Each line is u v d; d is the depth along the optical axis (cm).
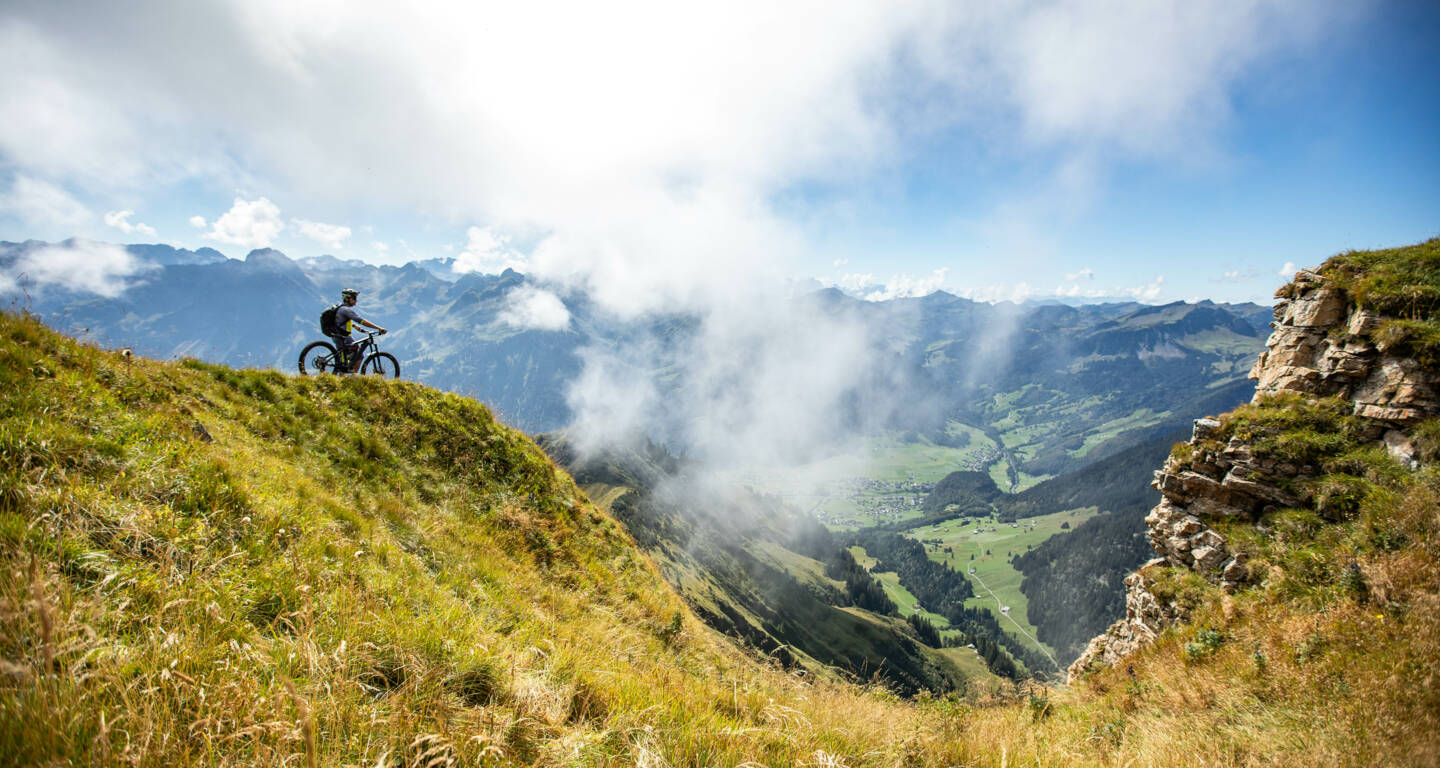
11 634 356
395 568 820
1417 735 723
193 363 1312
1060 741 1011
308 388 1509
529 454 1912
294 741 367
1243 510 1584
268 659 439
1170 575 1655
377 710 423
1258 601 1338
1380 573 1124
